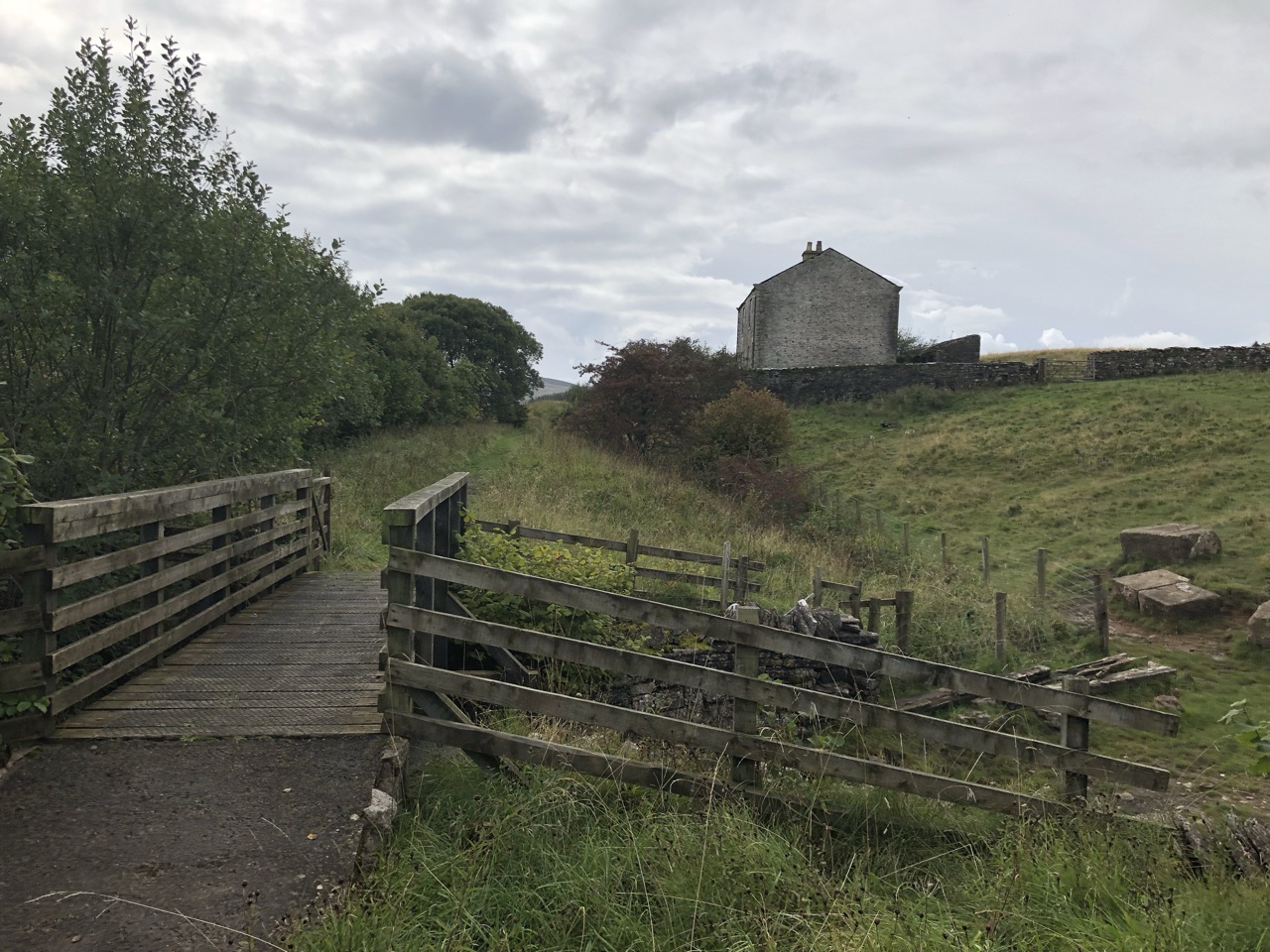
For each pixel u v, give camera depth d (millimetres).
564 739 5277
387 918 3154
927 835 4883
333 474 16766
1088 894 3904
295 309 8539
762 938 3408
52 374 7191
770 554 14656
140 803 3891
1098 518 19172
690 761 5324
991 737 4957
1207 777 7992
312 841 3650
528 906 3545
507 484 17281
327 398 9719
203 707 5020
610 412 26281
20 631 4320
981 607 12367
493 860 3773
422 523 5930
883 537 18766
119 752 4391
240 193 8211
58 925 3004
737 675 4723
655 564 12125
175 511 5855
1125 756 8555
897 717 4852
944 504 22078
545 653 4504
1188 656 11602
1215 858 4352
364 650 6309
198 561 6426
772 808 4680
